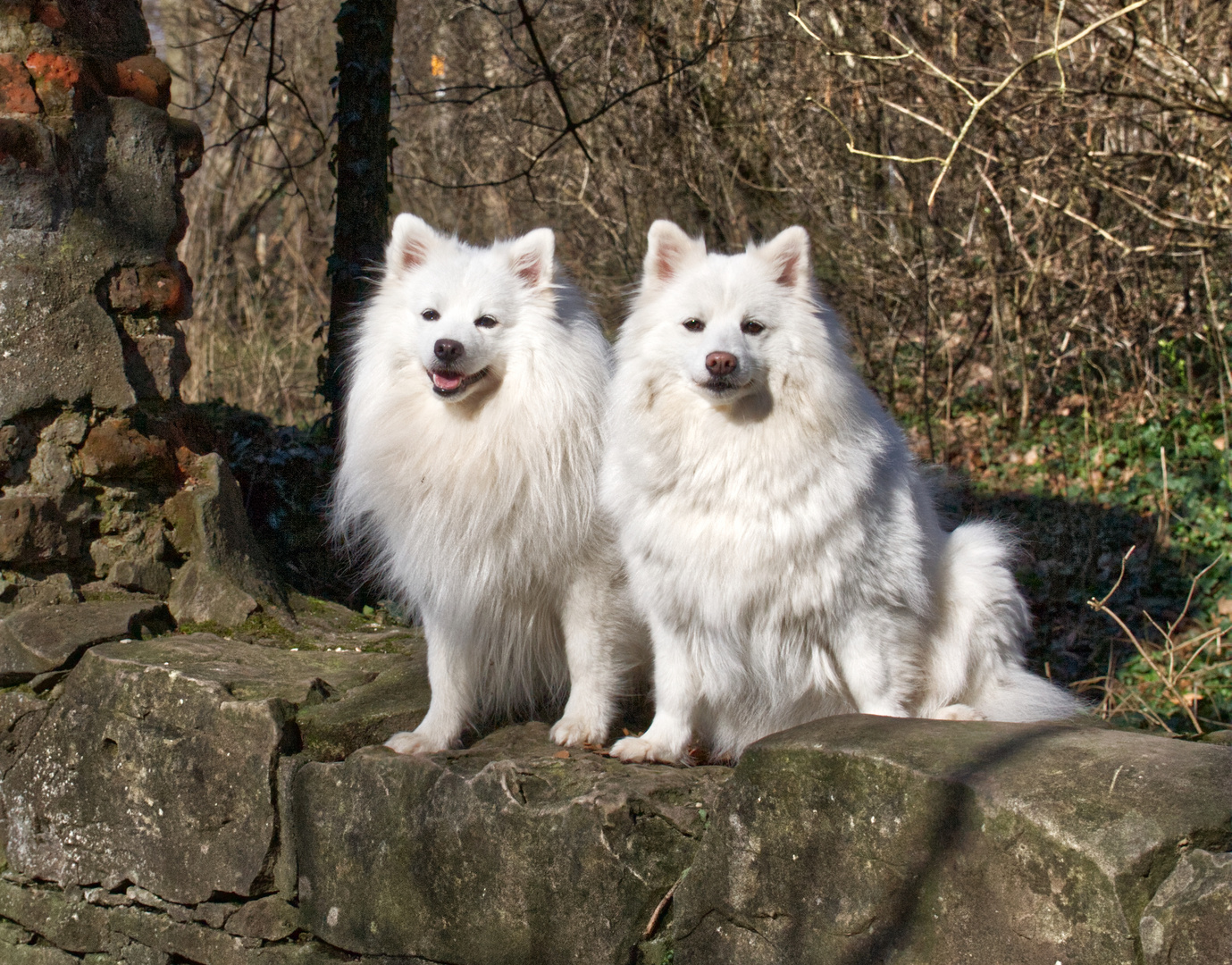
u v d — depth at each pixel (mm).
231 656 3746
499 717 3643
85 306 4020
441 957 2971
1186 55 7219
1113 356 8609
